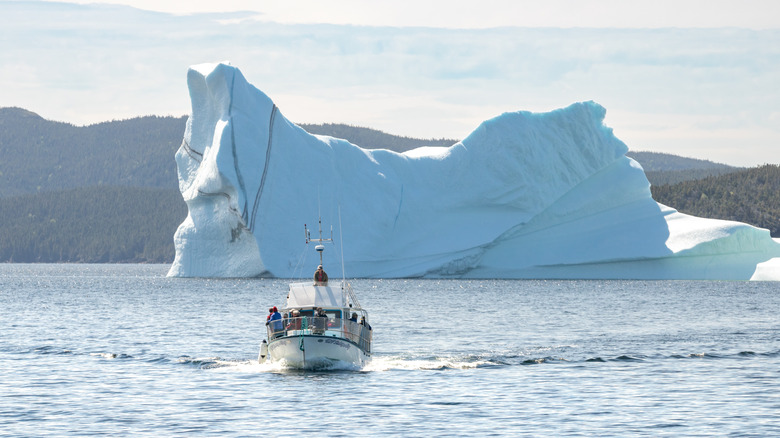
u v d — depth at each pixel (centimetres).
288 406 10275
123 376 12306
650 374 12438
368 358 13288
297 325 12525
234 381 11881
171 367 13125
